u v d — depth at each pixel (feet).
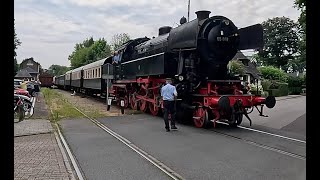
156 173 20.92
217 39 41.83
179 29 46.24
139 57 67.62
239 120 42.34
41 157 25.07
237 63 104.42
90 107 72.64
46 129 40.04
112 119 51.16
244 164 22.93
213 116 42.57
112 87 80.28
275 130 39.52
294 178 19.42
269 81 153.99
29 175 20.02
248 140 32.40
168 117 39.50
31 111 55.11
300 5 49.55
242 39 43.16
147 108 59.72
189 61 43.50
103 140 32.91
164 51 53.16
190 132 37.91
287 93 163.02
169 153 26.73
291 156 25.25
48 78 253.85
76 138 34.12
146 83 56.85
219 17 43.01
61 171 20.99
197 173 20.80
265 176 19.94
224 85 42.68
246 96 39.63
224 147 28.96
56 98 103.86
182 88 44.16
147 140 32.81
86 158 25.18
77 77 141.59
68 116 54.65
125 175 20.52
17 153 26.50
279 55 253.85
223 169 21.67
